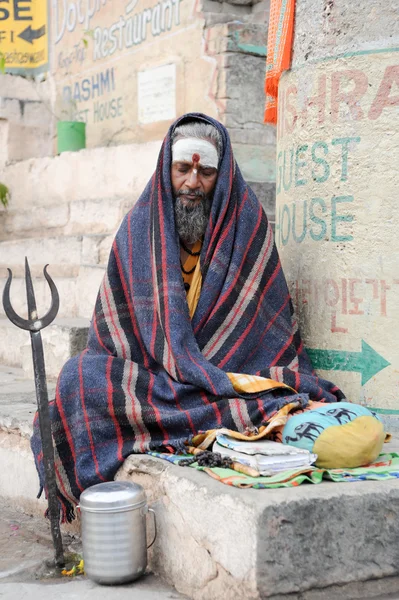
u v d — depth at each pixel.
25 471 4.26
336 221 3.98
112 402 3.50
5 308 3.26
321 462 3.18
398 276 3.83
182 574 3.07
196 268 3.96
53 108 9.13
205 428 3.43
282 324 3.91
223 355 3.73
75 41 8.82
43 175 8.16
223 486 2.94
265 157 6.73
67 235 7.40
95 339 3.88
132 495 3.10
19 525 4.05
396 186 3.83
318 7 4.03
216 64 6.67
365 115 3.88
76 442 3.54
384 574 2.92
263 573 2.73
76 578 3.26
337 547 2.85
